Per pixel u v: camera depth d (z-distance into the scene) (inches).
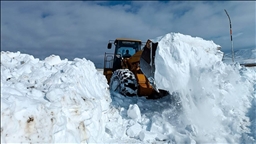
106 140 126.2
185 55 150.6
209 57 161.0
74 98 94.3
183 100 152.9
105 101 145.7
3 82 81.6
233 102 160.7
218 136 131.1
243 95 171.8
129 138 138.1
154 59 158.2
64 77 105.4
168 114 167.6
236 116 146.9
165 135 138.5
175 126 149.4
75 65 130.6
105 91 164.1
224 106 152.0
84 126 96.2
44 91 90.4
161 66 148.9
